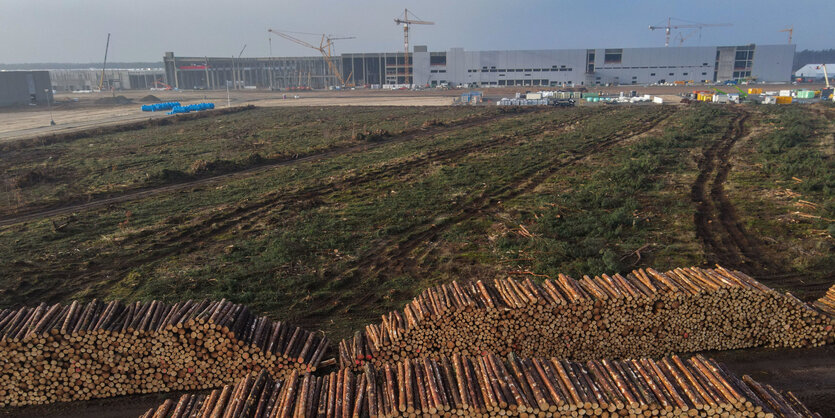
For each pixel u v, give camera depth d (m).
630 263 19.41
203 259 20.97
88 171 40.12
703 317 13.27
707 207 26.55
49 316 12.44
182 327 12.05
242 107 99.69
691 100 97.81
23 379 11.95
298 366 12.62
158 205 29.81
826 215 23.75
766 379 12.25
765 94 102.94
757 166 35.69
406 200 29.36
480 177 35.03
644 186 31.03
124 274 19.62
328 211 27.62
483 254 20.81
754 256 19.83
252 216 27.02
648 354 13.43
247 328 12.91
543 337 13.05
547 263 19.44
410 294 17.42
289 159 45.38
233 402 9.88
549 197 29.03
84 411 11.85
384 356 12.96
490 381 10.02
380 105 105.19
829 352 13.22
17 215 28.42
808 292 16.53
